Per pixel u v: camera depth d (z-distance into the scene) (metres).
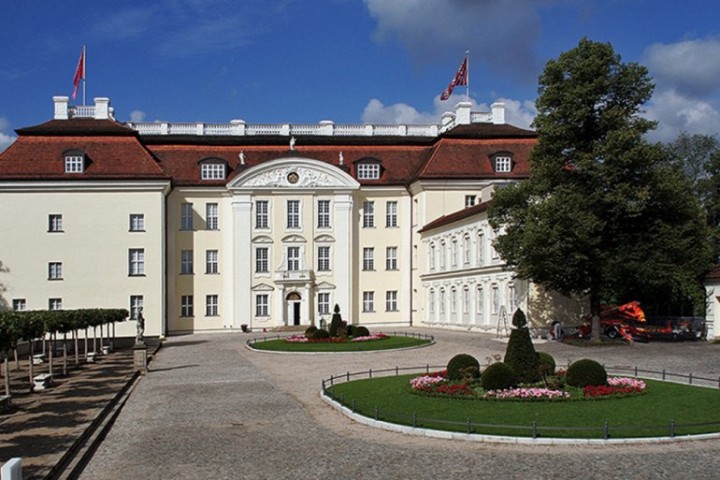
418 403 27.27
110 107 86.62
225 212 82.19
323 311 83.00
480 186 81.56
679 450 20.47
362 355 49.34
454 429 22.84
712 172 82.12
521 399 27.05
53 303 74.56
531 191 54.03
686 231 51.22
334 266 83.12
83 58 84.25
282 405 29.53
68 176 74.38
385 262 85.81
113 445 22.81
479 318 68.56
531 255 49.19
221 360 49.50
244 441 22.89
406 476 18.44
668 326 54.66
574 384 29.34
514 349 30.02
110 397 31.69
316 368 42.50
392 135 91.56
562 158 52.41
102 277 75.00
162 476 19.00
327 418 26.34
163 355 55.78
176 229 81.06
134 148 77.12
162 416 27.78
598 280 50.97
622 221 51.31
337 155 86.44
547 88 53.12
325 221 83.31
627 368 36.66
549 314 59.41
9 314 31.36
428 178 80.62
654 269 48.53
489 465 19.25
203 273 81.50
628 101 51.84
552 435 21.86
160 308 75.31
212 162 82.19
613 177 48.91
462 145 83.19
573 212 48.16
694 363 39.62
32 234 74.56
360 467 19.36
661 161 50.75
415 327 83.50
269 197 82.19
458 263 73.00
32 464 19.16
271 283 81.94
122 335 74.62
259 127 89.25
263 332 79.19
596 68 50.81
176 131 87.50
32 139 76.50
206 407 29.56
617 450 20.59
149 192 75.88
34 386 35.28
